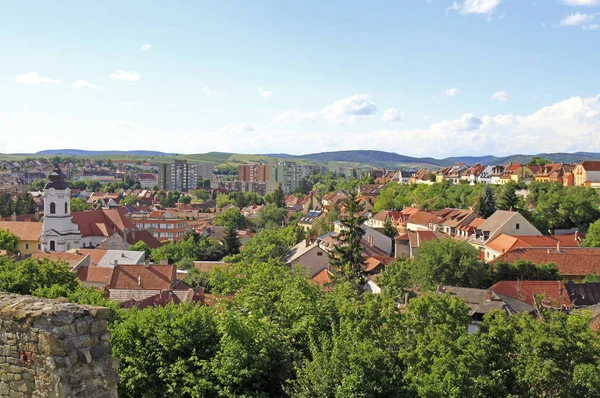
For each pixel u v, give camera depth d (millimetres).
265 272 31406
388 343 21688
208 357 18812
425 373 18641
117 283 54625
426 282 53281
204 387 17266
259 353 18672
